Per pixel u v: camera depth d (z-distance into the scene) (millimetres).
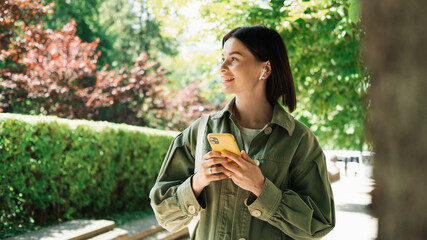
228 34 1924
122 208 7836
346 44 6645
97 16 27609
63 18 24609
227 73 1877
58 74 12102
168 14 7809
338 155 16234
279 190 1724
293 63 6973
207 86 22156
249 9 6336
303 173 1861
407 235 788
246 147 1899
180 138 2010
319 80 7168
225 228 1796
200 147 1899
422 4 784
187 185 1791
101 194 7230
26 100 12492
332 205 1940
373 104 847
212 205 1834
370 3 850
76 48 13102
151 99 16188
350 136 7832
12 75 11375
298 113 7500
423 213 774
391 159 810
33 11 10969
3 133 5543
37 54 11609
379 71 833
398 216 799
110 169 7316
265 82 1936
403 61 800
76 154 6586
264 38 1878
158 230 6703
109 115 15203
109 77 14469
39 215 6141
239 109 1960
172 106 17250
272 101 1948
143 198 8328
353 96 6945
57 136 6258
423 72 782
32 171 5953
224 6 6285
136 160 7969
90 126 6859
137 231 6324
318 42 6625
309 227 1759
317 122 7895
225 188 1813
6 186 5645
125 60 28031
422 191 776
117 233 5688
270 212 1718
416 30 788
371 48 847
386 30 822
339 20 6465
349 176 15875
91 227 5621
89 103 12984
